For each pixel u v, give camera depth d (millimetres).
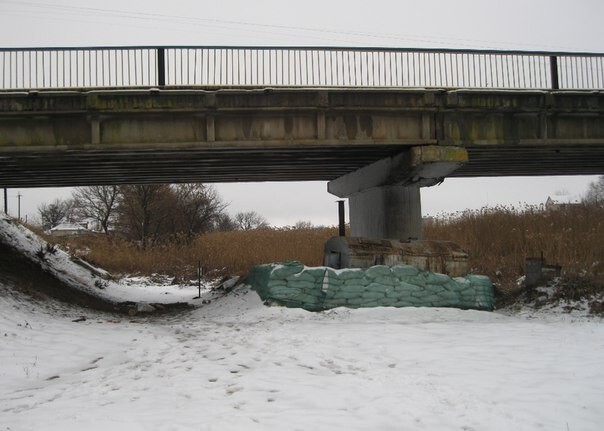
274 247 34250
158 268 37281
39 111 16297
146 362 9500
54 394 7465
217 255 37031
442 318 14969
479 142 18547
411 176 19516
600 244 21844
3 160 18672
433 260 17906
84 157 18359
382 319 14609
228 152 18531
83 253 37312
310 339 11273
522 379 7730
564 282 18625
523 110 18438
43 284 19516
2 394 7570
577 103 18625
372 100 17688
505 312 17531
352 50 17922
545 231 25516
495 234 27891
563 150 20109
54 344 10688
